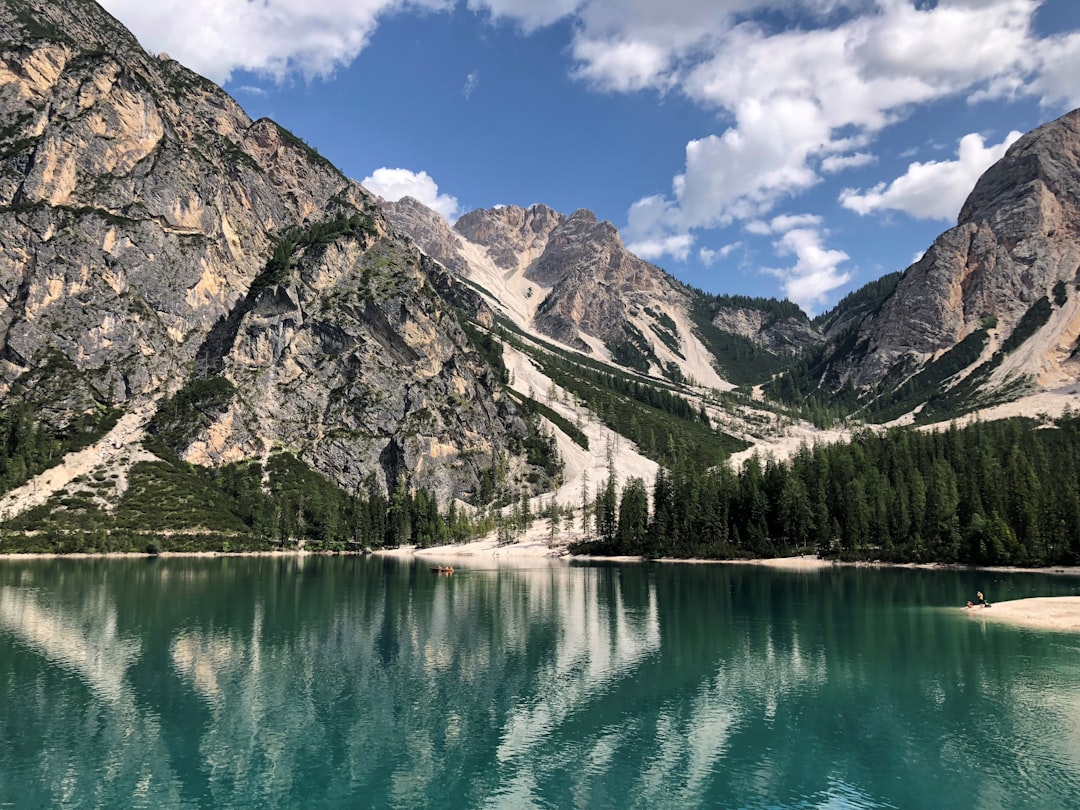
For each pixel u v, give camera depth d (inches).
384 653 2819.9
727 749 1796.3
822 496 7047.2
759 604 4084.6
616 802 1513.3
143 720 2018.9
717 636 3139.8
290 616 3676.2
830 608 3924.7
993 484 6535.4
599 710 2102.6
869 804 1493.6
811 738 1866.4
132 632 3223.4
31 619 3543.3
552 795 1547.7
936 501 6540.4
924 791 1551.4
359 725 1978.3
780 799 1518.2
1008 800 1503.4
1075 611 3602.4
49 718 2031.3
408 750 1800.0
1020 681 2375.7
